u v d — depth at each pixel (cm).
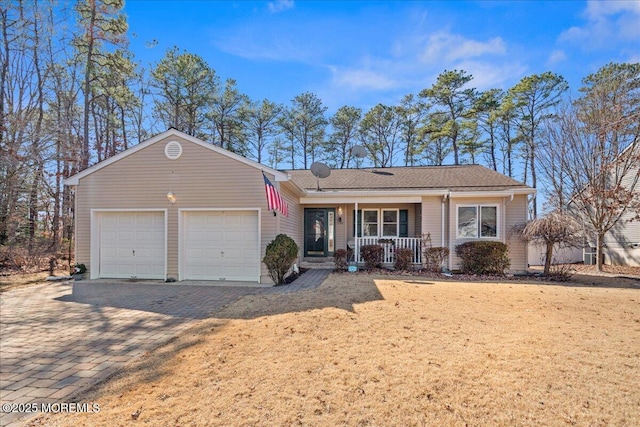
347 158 3241
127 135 2517
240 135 2886
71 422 297
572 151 1448
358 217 1477
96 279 1108
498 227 1253
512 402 320
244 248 1068
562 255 1839
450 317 600
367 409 309
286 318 595
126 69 2044
